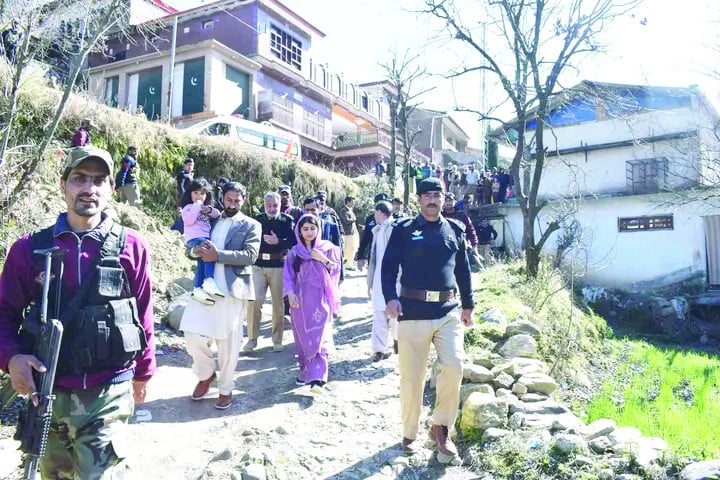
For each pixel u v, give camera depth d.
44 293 2.28
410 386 3.97
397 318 3.96
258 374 6.02
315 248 5.59
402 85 20.28
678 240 18.52
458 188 24.17
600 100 15.18
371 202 18.70
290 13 27.02
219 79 22.69
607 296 17.70
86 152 2.45
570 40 10.47
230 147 13.91
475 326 7.05
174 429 4.50
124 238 2.55
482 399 4.42
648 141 19.03
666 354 13.00
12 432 4.20
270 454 3.95
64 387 2.34
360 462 4.00
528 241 11.20
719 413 7.47
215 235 4.99
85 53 7.07
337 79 32.41
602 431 4.01
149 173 11.77
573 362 9.04
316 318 5.46
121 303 2.46
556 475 3.56
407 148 20.39
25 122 9.07
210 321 4.83
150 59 23.16
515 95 11.45
